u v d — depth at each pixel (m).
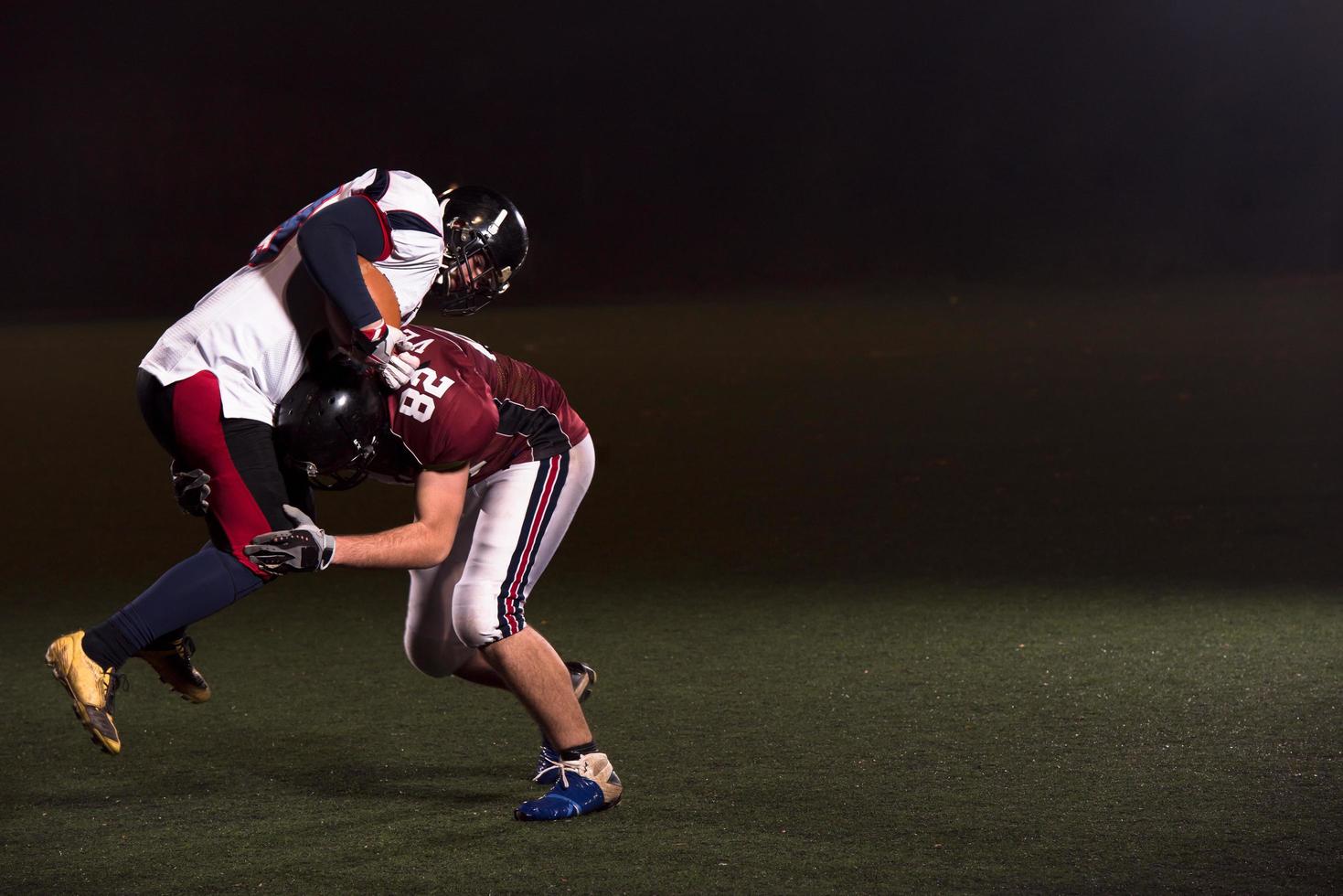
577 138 111.69
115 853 12.34
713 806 13.28
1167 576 22.56
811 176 113.06
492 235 13.51
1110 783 13.69
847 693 16.89
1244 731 15.16
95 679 11.70
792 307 87.19
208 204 105.56
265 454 12.16
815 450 36.78
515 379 13.55
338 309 11.88
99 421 45.16
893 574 23.20
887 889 11.31
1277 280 95.38
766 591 22.25
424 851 12.29
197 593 11.93
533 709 13.18
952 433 38.84
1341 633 19.00
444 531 12.44
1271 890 11.15
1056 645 18.78
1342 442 35.44
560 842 12.45
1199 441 36.31
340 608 21.59
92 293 98.81
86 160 103.38
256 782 14.21
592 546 25.95
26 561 25.22
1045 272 106.81
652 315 83.38
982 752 14.68
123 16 104.94
